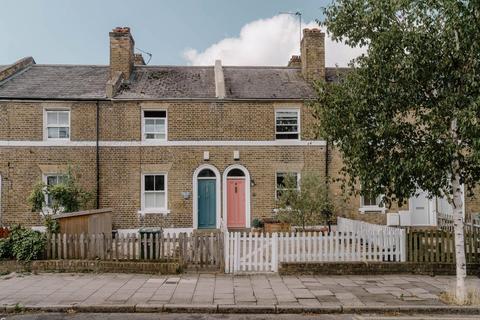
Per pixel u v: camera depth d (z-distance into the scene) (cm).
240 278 1035
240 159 1830
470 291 868
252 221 1798
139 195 1798
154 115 1856
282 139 1855
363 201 1844
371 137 863
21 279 1016
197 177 1827
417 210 1880
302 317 771
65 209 1572
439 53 817
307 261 1088
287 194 1477
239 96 1858
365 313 793
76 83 1973
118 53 2014
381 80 846
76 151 1797
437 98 855
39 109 1789
